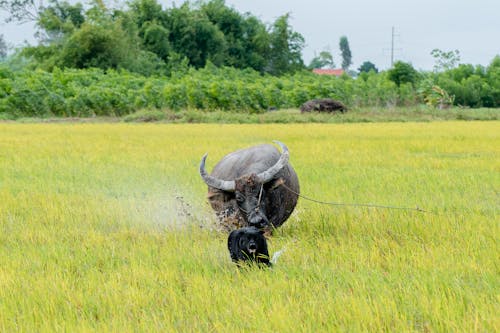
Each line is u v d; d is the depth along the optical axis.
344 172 52.53
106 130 106.94
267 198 30.36
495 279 22.75
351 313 19.55
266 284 23.02
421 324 18.91
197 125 125.69
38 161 61.25
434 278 22.39
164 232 31.61
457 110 175.12
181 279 23.81
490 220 32.78
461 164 58.75
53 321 19.78
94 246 29.09
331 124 132.12
